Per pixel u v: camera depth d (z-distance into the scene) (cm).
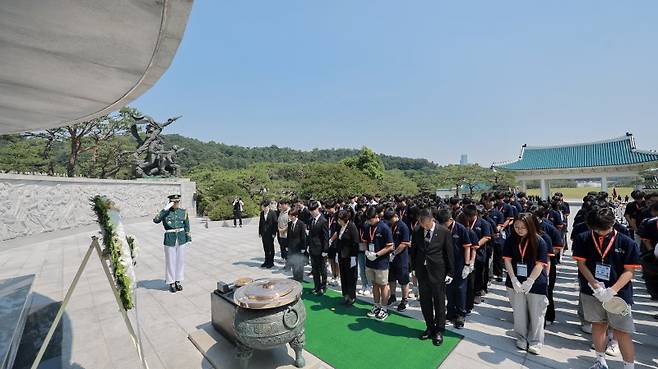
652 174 2180
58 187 1405
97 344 421
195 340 412
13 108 376
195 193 2528
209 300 584
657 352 378
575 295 574
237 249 1088
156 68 274
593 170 3234
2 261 923
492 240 632
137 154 2380
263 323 315
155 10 194
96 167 2795
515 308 395
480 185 3291
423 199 909
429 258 409
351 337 427
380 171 3756
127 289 312
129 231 1636
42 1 177
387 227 495
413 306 541
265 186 2844
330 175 2261
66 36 219
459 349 390
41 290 647
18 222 1165
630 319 308
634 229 628
